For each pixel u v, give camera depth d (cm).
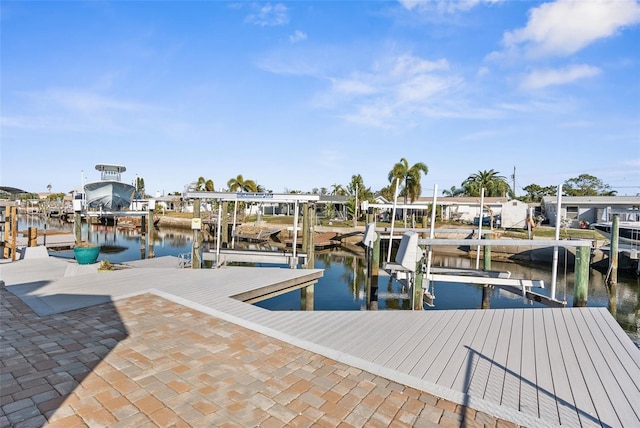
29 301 664
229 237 3203
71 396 341
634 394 353
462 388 362
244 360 428
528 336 509
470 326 553
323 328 538
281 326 542
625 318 1263
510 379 382
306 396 350
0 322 552
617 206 3100
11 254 1317
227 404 333
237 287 807
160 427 297
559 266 2133
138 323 555
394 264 1007
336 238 3111
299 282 962
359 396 351
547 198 3625
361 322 570
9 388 353
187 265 1373
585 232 2688
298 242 2953
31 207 7262
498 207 3569
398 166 2945
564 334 516
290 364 420
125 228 4412
